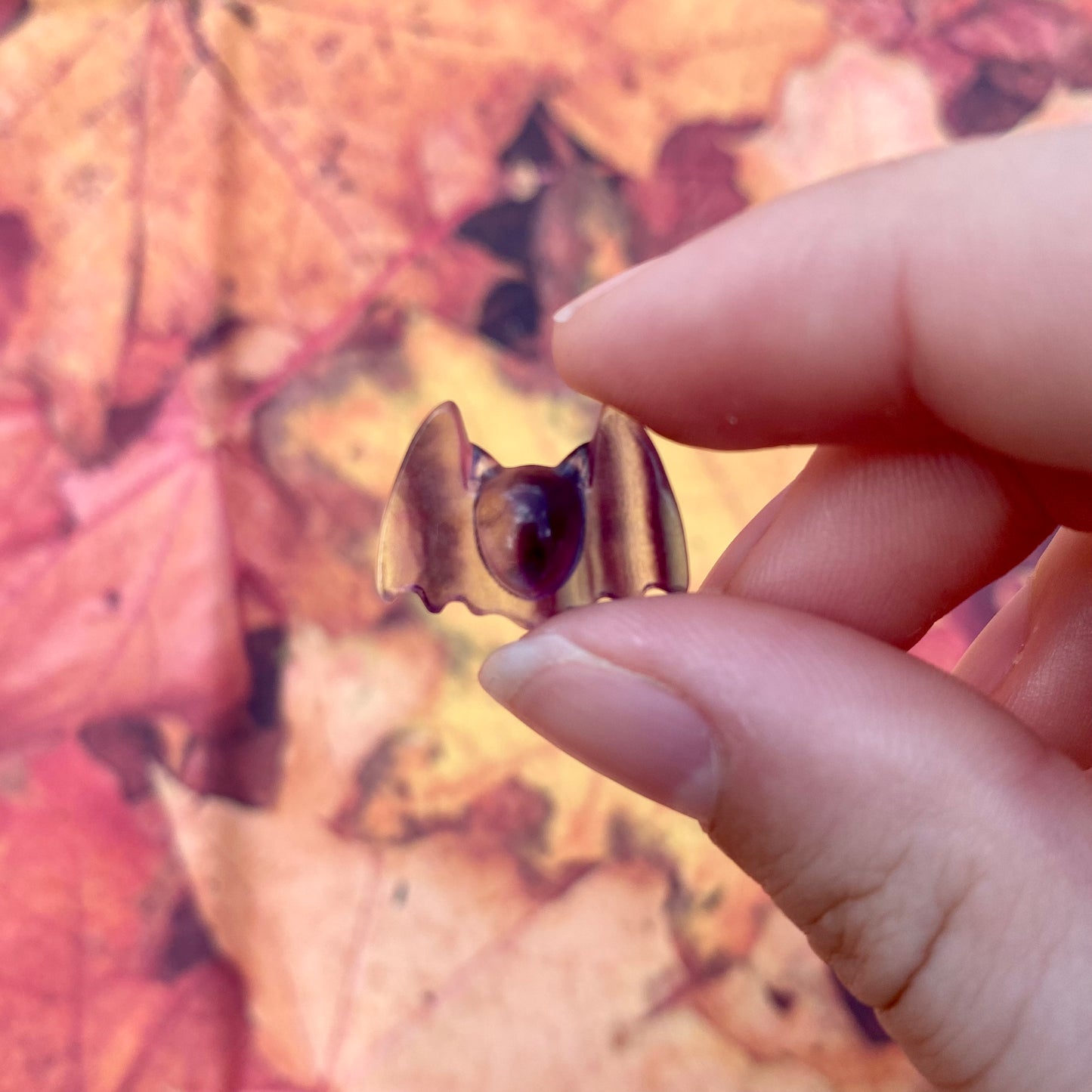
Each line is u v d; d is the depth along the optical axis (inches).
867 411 3.3
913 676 2.9
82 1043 4.1
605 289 3.3
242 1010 4.2
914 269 3.0
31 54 4.7
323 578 4.5
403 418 4.7
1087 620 3.5
